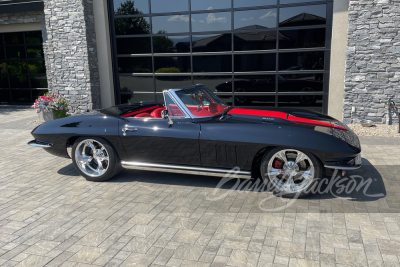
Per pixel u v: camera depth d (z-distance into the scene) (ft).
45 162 20.16
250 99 32.27
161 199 14.11
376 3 25.18
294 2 29.17
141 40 34.40
